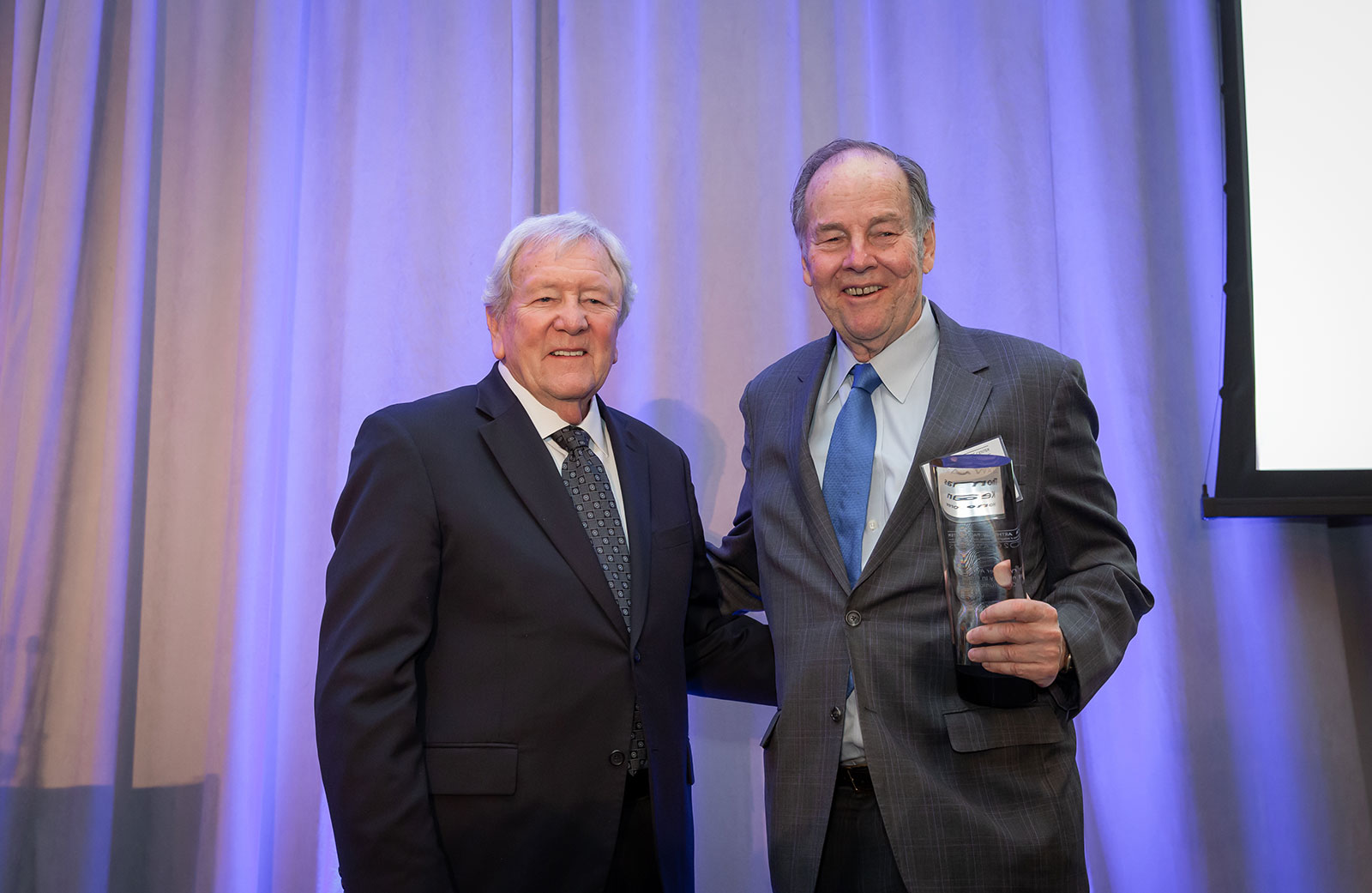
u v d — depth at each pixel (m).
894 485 1.22
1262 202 1.64
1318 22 1.66
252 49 1.89
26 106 1.87
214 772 1.68
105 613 1.69
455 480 1.22
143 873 1.74
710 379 1.80
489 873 1.11
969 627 1.03
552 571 1.20
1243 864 1.65
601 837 1.14
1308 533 1.71
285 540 1.76
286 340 1.83
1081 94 1.81
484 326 1.77
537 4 1.92
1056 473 1.20
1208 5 1.81
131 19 1.89
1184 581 1.71
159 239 1.86
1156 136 1.82
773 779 1.22
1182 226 1.80
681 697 1.29
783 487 1.30
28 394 1.74
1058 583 1.23
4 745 1.66
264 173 1.81
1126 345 1.74
